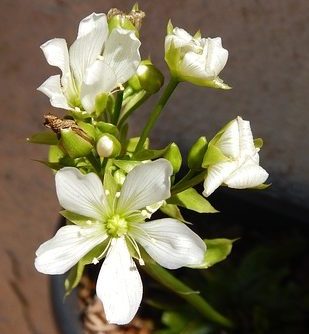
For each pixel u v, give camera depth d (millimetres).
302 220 96
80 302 92
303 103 92
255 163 57
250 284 90
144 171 56
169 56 59
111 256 60
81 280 93
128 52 58
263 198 96
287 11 88
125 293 59
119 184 60
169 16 96
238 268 91
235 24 92
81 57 58
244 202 97
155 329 91
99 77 56
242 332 88
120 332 91
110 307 58
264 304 89
